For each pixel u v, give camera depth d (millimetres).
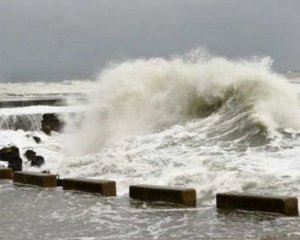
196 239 8805
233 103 19359
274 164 13570
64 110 27516
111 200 12156
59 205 11883
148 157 15570
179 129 18375
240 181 12328
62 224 10188
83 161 16719
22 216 10977
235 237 8789
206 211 10680
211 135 17234
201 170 13539
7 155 17578
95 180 13102
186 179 13008
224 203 10797
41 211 11375
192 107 20703
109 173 14828
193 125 18719
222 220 9922
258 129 16688
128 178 14062
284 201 10055
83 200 12281
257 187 11906
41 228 9953
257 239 8562
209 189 12234
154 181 13398
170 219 10203
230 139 16594
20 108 29234
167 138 17531
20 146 21578
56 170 16281
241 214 10289
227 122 18094
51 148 21219
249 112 17938
